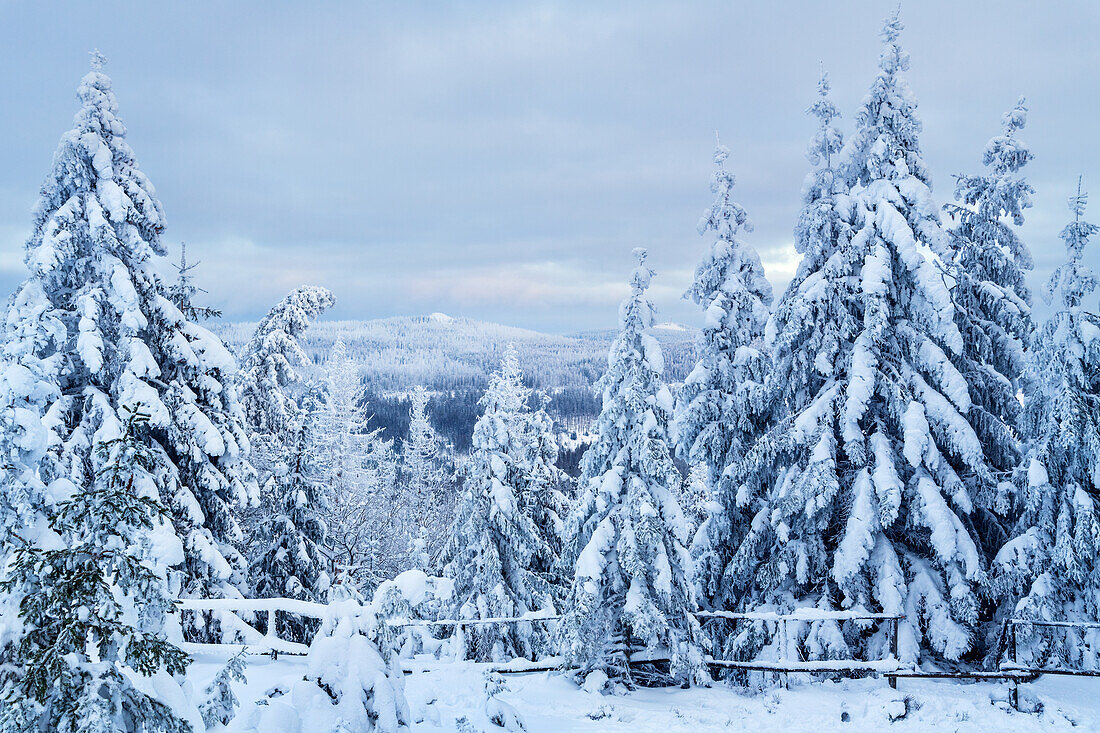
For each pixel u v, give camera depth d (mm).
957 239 21891
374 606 9758
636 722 12445
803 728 12156
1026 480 17734
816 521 17766
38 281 19344
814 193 21438
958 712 12523
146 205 20891
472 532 23844
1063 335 17641
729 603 20203
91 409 18797
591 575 14867
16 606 6184
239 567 21859
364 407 51250
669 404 16016
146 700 6406
